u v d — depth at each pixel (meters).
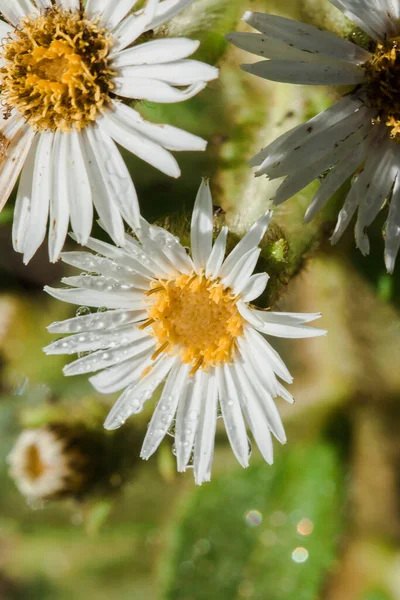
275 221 0.26
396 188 0.26
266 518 0.30
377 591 0.30
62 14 0.26
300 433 0.30
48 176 0.26
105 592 0.33
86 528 0.32
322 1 0.26
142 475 0.30
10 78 0.26
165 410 0.26
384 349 0.29
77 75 0.26
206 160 0.27
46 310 0.31
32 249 0.26
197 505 0.30
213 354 0.26
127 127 0.25
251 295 0.26
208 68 0.25
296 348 0.30
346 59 0.25
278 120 0.26
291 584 0.29
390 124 0.25
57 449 0.28
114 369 0.26
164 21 0.25
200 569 0.30
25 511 0.32
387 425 0.30
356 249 0.28
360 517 0.30
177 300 0.26
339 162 0.25
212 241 0.26
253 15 0.25
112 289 0.26
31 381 0.30
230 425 0.26
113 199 0.25
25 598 0.33
